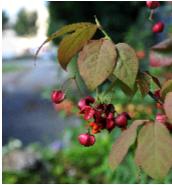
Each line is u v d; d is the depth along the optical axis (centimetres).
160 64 56
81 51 37
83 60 37
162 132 38
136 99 116
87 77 36
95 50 37
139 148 37
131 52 38
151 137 38
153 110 114
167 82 41
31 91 382
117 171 120
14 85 419
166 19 132
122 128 44
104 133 140
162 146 37
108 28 223
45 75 459
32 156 150
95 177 140
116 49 38
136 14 221
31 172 145
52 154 161
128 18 221
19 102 332
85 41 40
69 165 151
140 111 114
